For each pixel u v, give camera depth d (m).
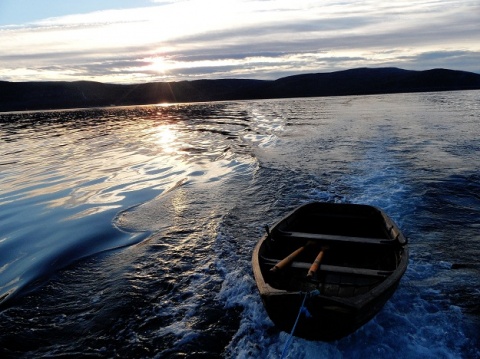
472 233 9.19
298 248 7.71
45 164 20.12
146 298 7.25
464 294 6.76
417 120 29.78
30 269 8.55
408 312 6.30
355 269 6.39
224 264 8.30
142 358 5.80
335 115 37.75
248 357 5.65
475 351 5.44
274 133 26.50
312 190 12.67
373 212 8.83
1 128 42.44
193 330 6.31
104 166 18.66
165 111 61.34
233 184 14.02
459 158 16.00
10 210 12.66
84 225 10.95
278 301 5.37
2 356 5.89
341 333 5.33
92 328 6.50
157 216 11.33
